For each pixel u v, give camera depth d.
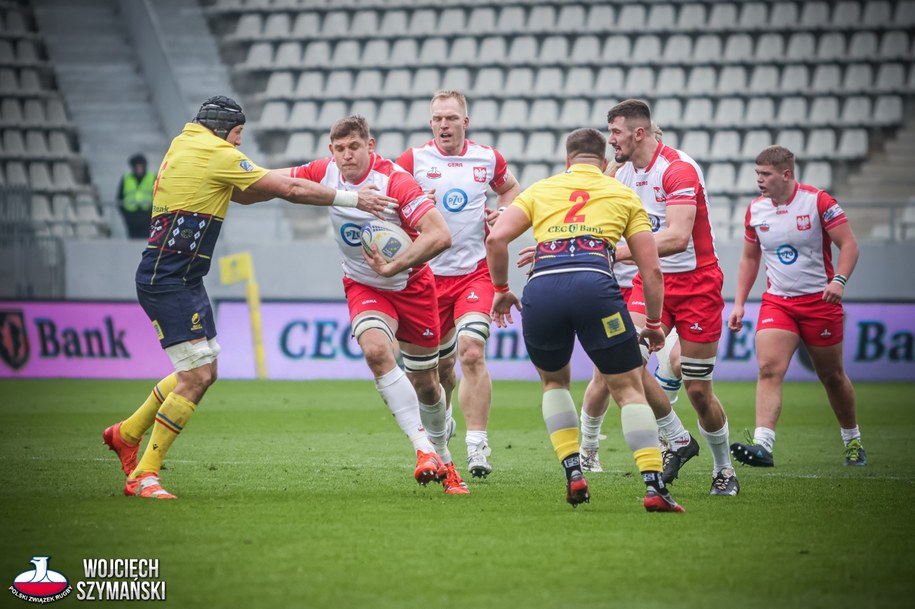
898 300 61.22
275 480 26.12
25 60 87.50
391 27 90.50
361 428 39.41
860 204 65.25
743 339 62.56
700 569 16.31
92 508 21.39
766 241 30.39
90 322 64.25
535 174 80.69
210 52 90.94
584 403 28.59
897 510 21.75
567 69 86.81
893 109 80.19
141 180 71.44
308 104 85.94
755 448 27.66
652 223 26.03
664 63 85.31
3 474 26.72
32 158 81.50
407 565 16.50
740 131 81.44
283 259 69.12
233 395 53.09
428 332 25.20
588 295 20.27
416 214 23.91
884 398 51.62
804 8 86.25
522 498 23.25
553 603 14.42
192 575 15.88
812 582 15.59
